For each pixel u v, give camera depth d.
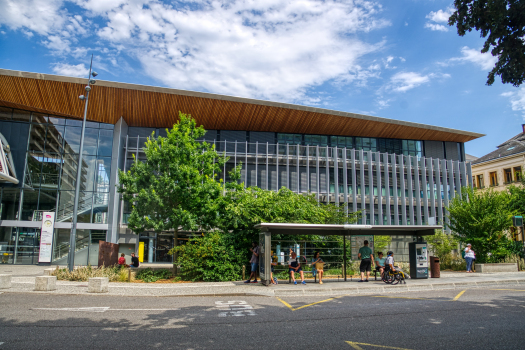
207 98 29.67
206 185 18.05
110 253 21.56
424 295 11.97
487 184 44.97
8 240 28.05
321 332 6.96
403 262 20.75
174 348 5.84
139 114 30.67
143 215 18.09
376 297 11.63
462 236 23.50
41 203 29.00
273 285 14.02
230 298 11.55
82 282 14.61
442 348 5.86
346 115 33.47
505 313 8.74
